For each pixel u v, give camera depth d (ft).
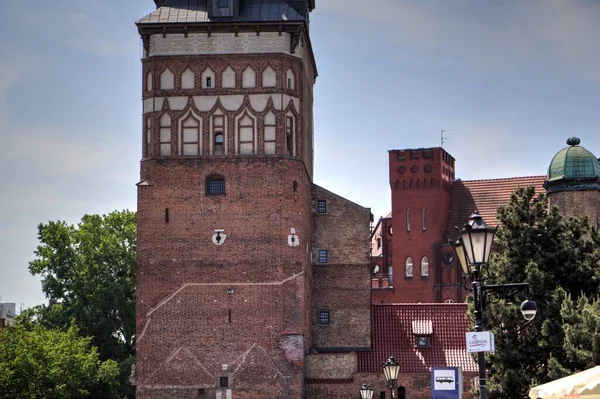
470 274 150.10
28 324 374.02
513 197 271.28
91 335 398.42
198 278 302.04
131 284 402.93
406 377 310.86
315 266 326.85
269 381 297.94
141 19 309.01
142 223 304.50
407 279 440.86
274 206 303.48
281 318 300.40
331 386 306.96
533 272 253.24
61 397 327.47
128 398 387.34
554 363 234.99
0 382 317.83
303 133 313.53
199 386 298.35
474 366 310.86
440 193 441.68
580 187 392.68
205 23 306.76
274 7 310.45
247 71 307.58
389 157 447.01
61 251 407.44
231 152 305.32
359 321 322.75
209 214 303.89
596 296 258.78
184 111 306.55
